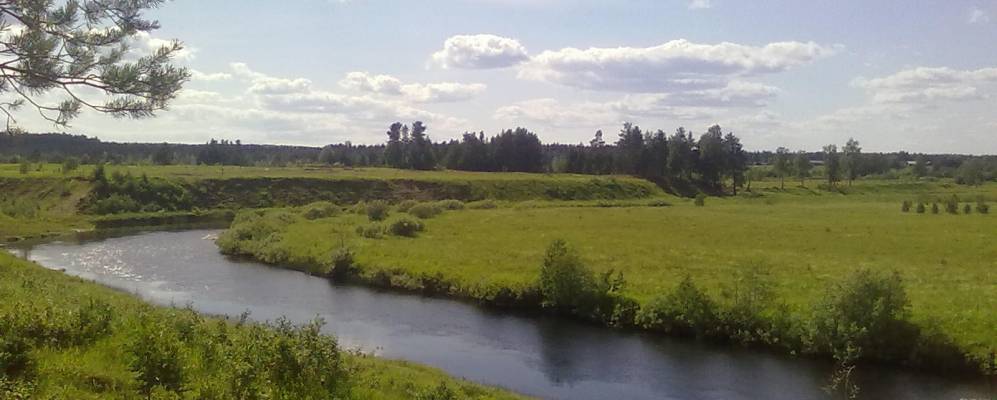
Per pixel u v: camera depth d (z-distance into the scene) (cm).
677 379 2702
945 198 10588
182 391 1184
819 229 6738
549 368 2834
